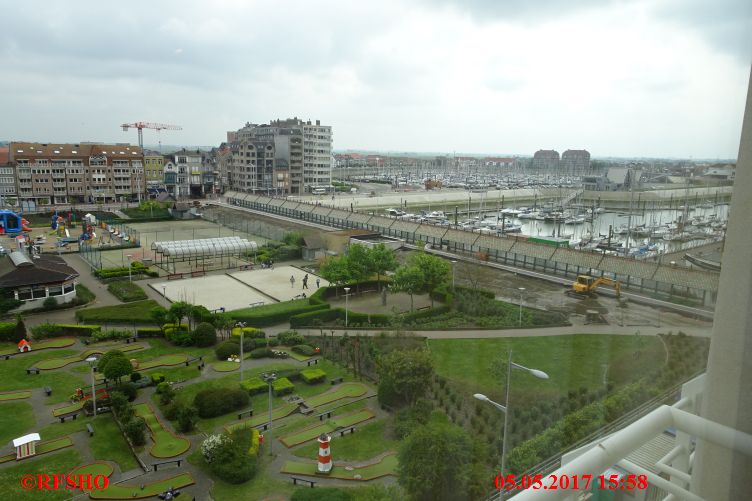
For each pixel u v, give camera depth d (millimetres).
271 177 160750
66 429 29641
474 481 17500
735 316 6488
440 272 50969
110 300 55438
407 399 30469
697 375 7801
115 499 23531
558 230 102938
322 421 30312
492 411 26922
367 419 30344
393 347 38188
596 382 14734
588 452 7594
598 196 87562
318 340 42875
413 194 154250
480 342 38844
